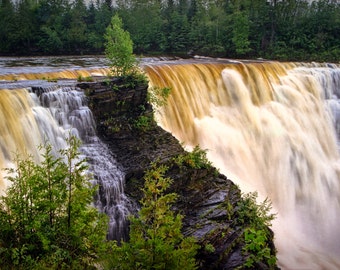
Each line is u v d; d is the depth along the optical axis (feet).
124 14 244.22
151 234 30.17
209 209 55.62
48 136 58.54
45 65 118.52
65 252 29.01
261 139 98.73
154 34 226.17
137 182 58.08
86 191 30.58
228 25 216.74
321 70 124.57
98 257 30.73
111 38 71.72
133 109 69.15
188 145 84.07
